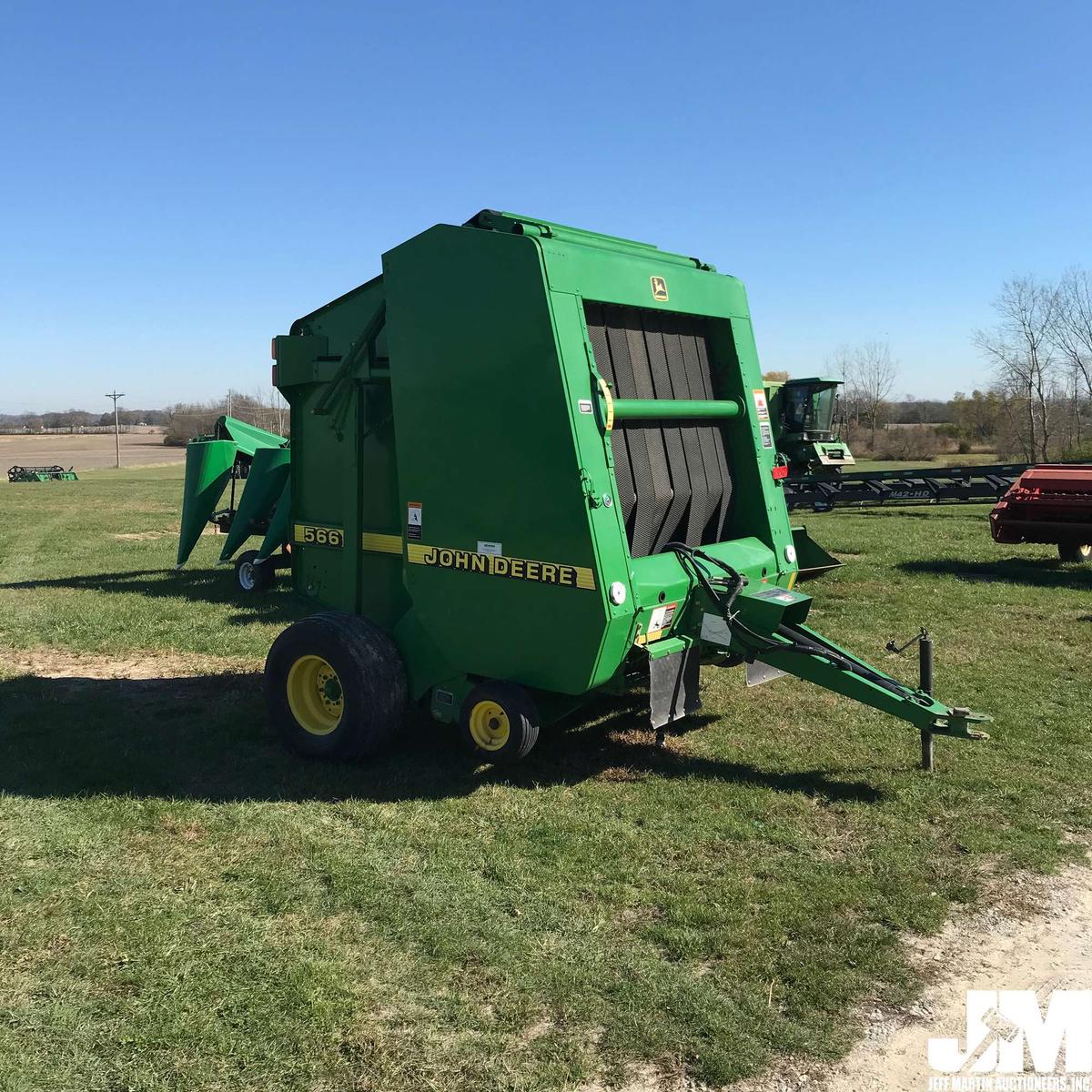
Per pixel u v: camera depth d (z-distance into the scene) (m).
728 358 6.15
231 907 4.05
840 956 3.66
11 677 8.04
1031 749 5.95
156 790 5.39
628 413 5.16
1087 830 4.85
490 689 5.23
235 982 3.49
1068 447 45.50
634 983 3.49
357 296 6.14
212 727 6.54
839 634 9.19
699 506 5.88
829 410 25.84
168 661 8.64
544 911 4.02
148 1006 3.35
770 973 3.56
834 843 4.68
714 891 4.18
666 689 5.17
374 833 4.80
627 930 3.89
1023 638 8.91
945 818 4.96
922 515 21.83
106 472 57.16
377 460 6.09
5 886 4.23
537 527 4.91
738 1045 3.15
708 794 5.28
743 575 5.78
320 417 6.58
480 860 4.48
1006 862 4.48
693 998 3.39
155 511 26.95
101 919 3.94
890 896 4.13
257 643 9.21
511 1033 3.22
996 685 7.33
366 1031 3.21
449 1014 3.31
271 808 5.12
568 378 4.70
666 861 4.49
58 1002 3.38
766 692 7.22
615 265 5.16
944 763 5.72
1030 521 12.94
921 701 5.13
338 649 5.60
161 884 4.27
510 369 4.89
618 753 5.95
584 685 4.89
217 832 4.82
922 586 11.68
